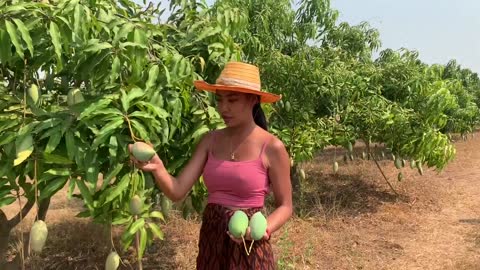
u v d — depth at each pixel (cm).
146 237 220
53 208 665
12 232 503
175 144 268
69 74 248
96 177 199
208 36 296
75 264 454
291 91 640
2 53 199
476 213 661
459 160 1170
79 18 204
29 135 194
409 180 855
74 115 204
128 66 239
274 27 741
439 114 653
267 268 193
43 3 208
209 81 305
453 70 1738
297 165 723
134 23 228
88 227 536
